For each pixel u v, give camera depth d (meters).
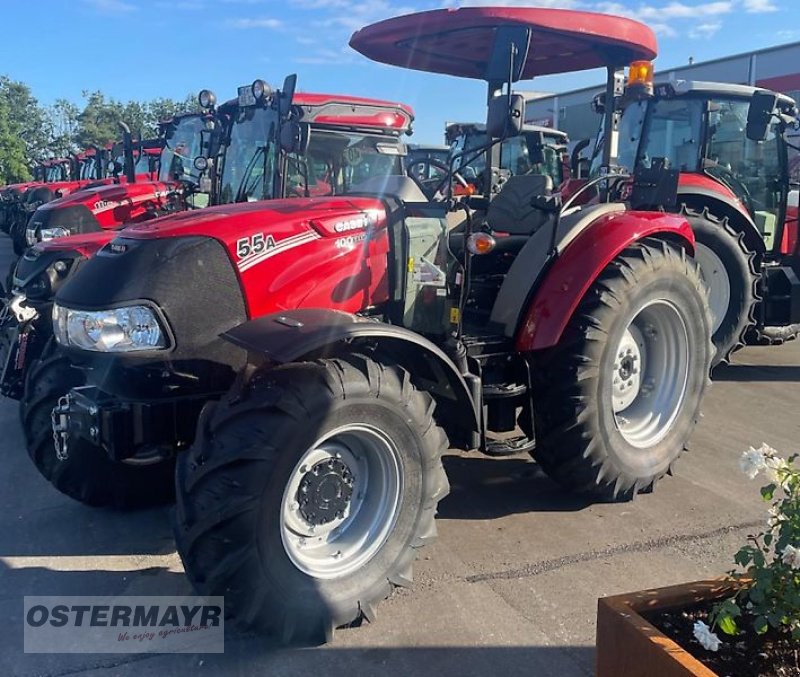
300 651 2.79
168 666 2.71
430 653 2.76
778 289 6.81
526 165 10.98
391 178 3.98
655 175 4.79
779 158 7.01
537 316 3.69
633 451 3.97
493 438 4.21
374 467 3.03
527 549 3.52
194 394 3.25
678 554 3.46
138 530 3.78
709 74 21.11
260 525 2.66
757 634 2.10
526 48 3.34
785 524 2.10
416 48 4.12
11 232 19.52
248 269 3.29
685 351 4.22
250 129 6.63
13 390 4.42
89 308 3.18
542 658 2.72
